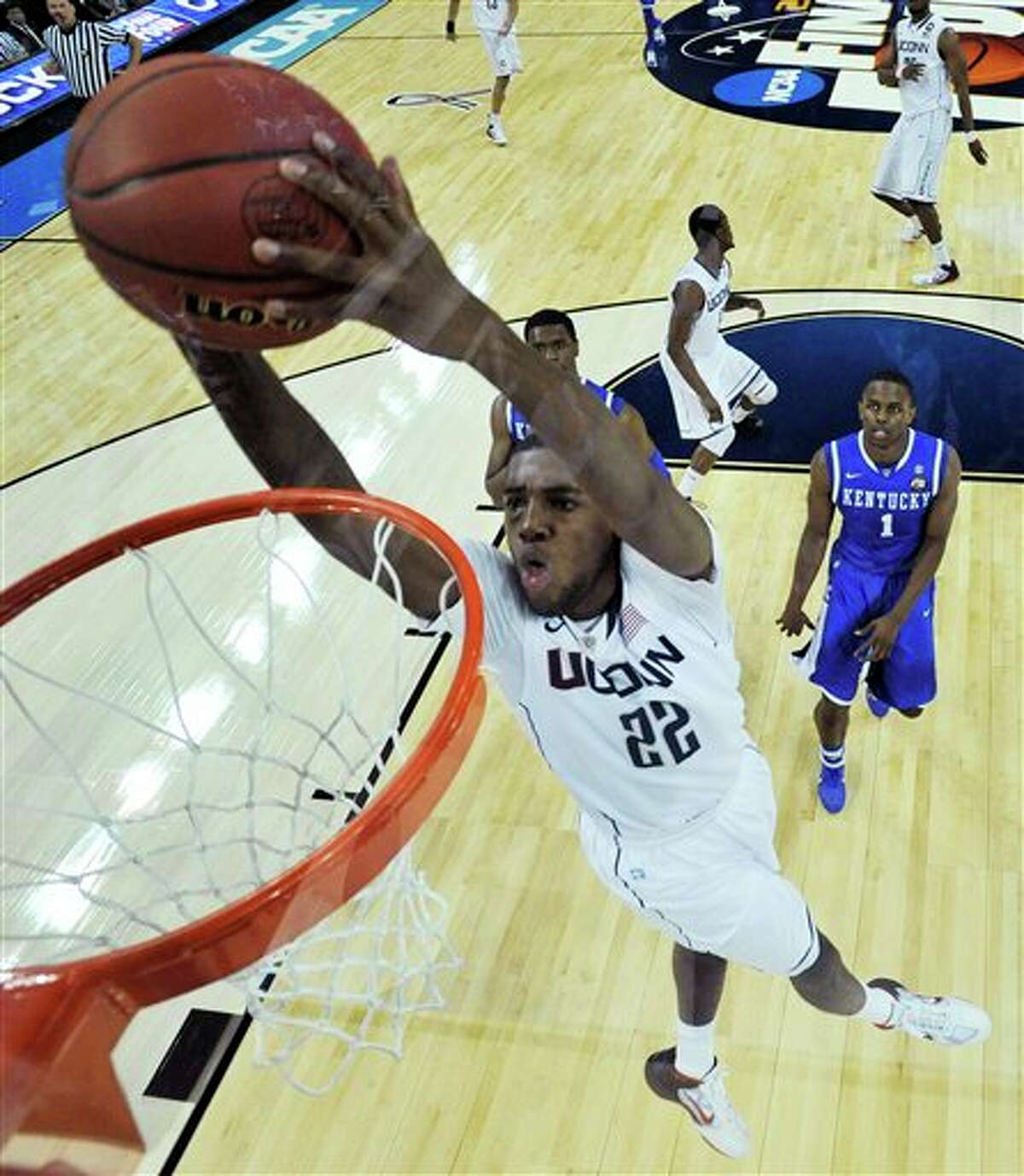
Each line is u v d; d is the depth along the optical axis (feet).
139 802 10.07
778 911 6.91
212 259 3.04
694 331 13.53
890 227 19.84
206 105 3.01
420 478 14.14
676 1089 8.27
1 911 8.97
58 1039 3.76
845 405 15.62
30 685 11.39
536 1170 8.23
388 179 3.09
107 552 5.60
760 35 28.50
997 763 10.80
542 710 5.93
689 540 4.57
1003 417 15.20
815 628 10.26
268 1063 8.14
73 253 18.45
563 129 24.08
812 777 10.80
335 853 4.26
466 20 28.60
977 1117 8.35
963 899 9.69
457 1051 8.86
